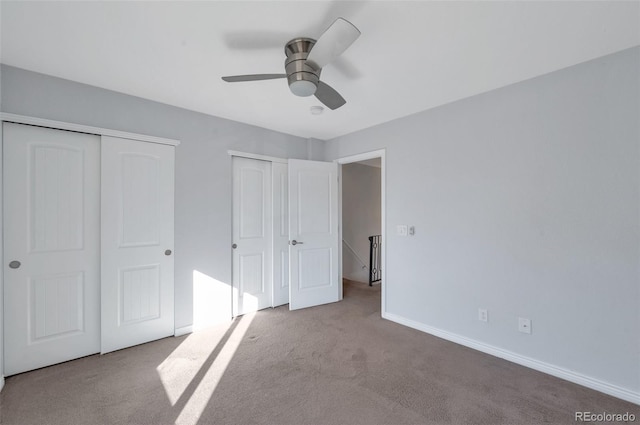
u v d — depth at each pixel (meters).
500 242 2.43
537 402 1.85
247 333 2.91
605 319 1.95
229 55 1.95
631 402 1.84
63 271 2.31
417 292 3.02
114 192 2.51
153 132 2.71
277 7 1.50
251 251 3.51
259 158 3.51
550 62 2.04
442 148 2.81
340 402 1.85
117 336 2.53
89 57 1.98
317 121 3.31
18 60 2.02
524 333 2.30
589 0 1.45
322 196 3.88
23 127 2.15
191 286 2.95
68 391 1.95
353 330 3.00
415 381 2.08
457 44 1.83
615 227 1.91
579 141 2.05
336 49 1.51
